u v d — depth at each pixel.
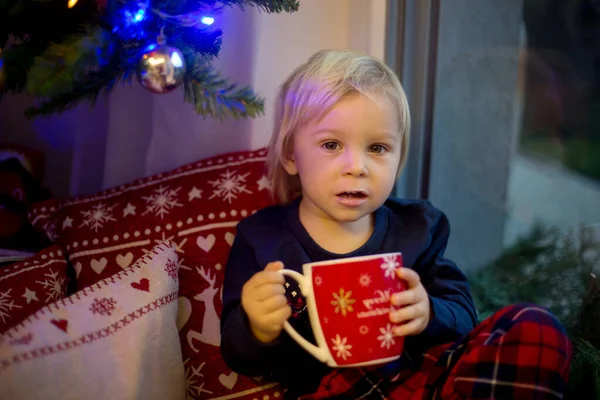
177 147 1.21
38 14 0.73
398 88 0.83
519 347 0.64
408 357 0.84
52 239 1.06
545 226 1.24
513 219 1.32
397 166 0.83
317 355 0.65
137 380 0.75
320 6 1.19
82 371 0.71
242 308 0.76
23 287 0.92
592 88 1.23
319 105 0.78
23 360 0.68
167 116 1.20
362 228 0.90
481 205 1.31
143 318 0.79
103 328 0.76
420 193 1.26
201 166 1.08
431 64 1.20
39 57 0.68
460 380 0.68
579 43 1.23
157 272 0.85
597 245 1.12
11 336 0.69
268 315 0.69
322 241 0.88
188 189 1.04
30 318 0.73
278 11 0.88
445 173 1.27
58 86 0.69
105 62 0.74
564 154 1.28
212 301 0.95
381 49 1.17
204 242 0.98
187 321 0.93
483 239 1.33
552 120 1.28
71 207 1.07
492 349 0.66
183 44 0.83
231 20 1.14
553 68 1.26
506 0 1.23
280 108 0.93
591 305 1.02
